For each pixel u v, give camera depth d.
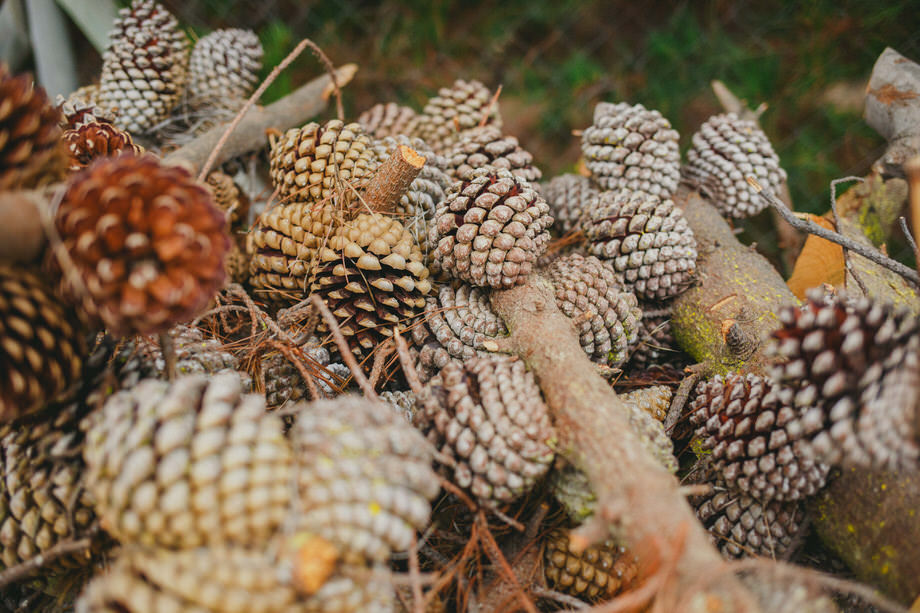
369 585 0.53
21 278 0.53
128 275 0.51
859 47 1.24
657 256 0.72
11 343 0.52
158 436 0.51
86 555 0.56
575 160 1.39
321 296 0.68
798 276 0.81
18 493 0.55
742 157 0.81
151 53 0.82
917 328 0.54
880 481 0.60
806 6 1.29
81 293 0.52
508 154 0.77
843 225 0.82
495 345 0.64
